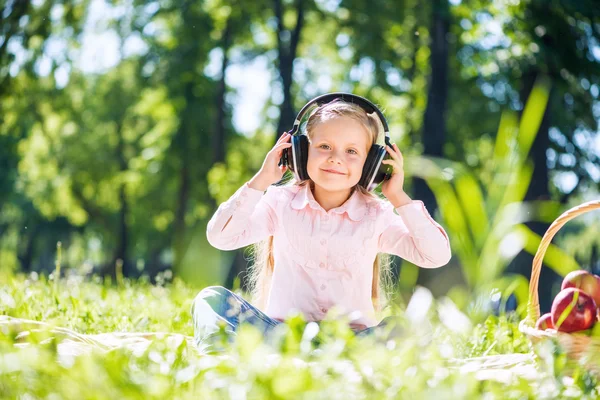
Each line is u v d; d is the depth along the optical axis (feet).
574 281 10.19
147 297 20.21
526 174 8.75
